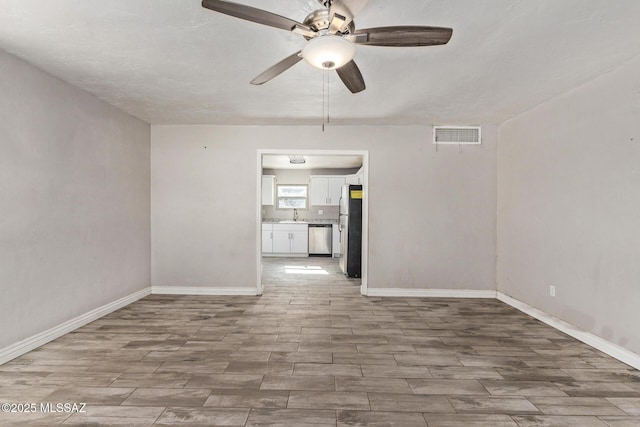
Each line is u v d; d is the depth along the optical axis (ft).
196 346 9.34
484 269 14.78
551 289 11.21
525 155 12.68
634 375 7.83
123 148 13.03
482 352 9.08
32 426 5.84
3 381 7.36
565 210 10.57
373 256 14.92
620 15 6.47
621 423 6.09
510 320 11.73
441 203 14.83
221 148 15.02
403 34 5.71
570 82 9.77
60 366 8.08
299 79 9.77
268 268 22.15
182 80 9.91
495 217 14.78
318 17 5.74
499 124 14.53
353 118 13.80
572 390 7.18
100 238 11.74
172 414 6.23
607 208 9.02
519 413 6.38
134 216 13.80
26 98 8.77
